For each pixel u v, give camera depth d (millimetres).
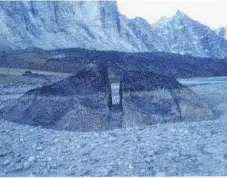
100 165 9000
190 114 13852
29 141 11125
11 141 11172
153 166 8828
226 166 8609
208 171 8430
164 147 9977
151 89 14758
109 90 14609
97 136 11375
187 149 9734
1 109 16125
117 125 12625
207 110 14508
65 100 14047
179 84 15898
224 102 16453
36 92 15336
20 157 9820
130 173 8523
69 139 11180
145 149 9867
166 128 11961
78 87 14758
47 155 9898
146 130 11797
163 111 13828
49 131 12250
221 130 11281
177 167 8711
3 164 9438
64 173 8703
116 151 9875
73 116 13070
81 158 9539
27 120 13758
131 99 14117
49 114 13562
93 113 13188
